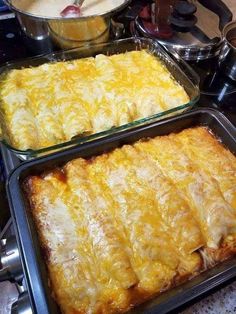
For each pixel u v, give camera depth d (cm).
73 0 56
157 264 29
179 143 38
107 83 45
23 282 32
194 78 45
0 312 54
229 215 31
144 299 27
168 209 32
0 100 43
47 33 48
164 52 49
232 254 30
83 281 27
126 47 51
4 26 58
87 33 48
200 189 34
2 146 39
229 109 45
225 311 29
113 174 35
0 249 34
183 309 26
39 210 31
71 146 36
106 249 29
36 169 33
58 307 26
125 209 32
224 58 49
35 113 42
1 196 52
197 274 29
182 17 50
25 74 46
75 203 32
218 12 55
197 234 30
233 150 37
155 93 44
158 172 35
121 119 41
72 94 44
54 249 29
